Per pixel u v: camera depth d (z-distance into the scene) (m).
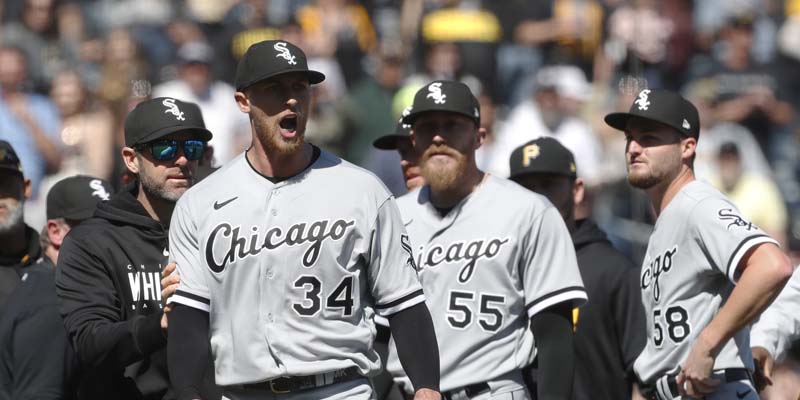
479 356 22.83
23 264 25.23
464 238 23.22
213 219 20.05
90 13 53.25
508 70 52.00
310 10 53.56
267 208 19.95
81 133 43.59
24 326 22.44
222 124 45.19
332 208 19.91
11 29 49.72
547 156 26.56
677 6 52.12
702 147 46.94
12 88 44.41
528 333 23.11
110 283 22.67
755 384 24.39
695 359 22.05
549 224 23.02
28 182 25.89
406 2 53.31
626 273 26.34
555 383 22.12
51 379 22.33
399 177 40.84
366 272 20.22
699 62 51.91
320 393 19.84
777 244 22.00
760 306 21.78
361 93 47.97
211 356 20.80
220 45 49.81
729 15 54.12
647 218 41.66
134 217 22.95
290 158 20.09
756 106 49.38
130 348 21.20
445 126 23.23
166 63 49.69
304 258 19.70
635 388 25.08
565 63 51.25
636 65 47.47
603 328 26.27
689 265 22.97
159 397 22.75
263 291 19.77
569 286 22.66
